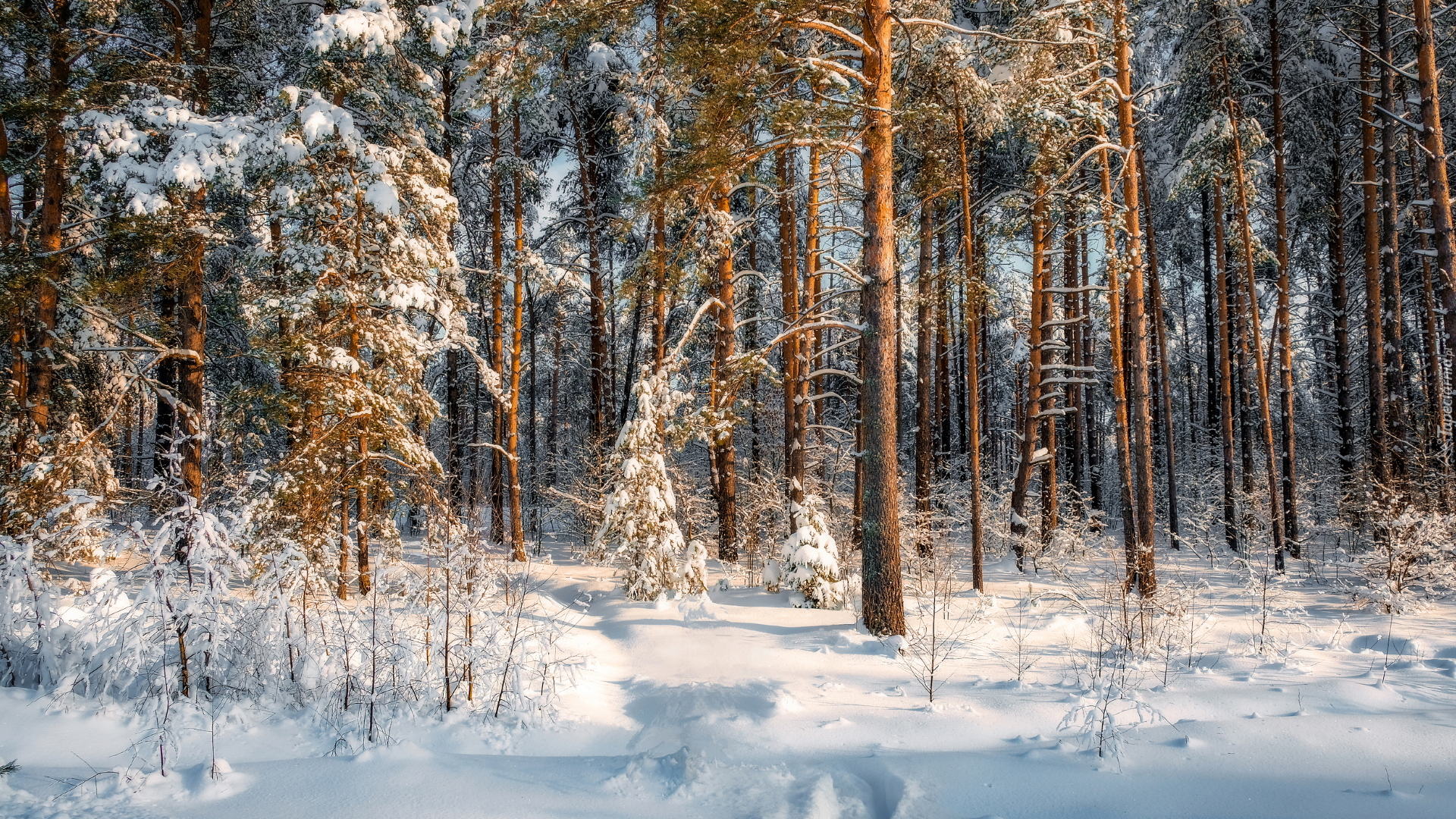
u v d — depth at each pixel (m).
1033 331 15.81
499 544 18.28
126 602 6.11
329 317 10.45
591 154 19.27
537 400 33.72
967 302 11.85
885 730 5.54
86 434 11.48
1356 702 5.84
